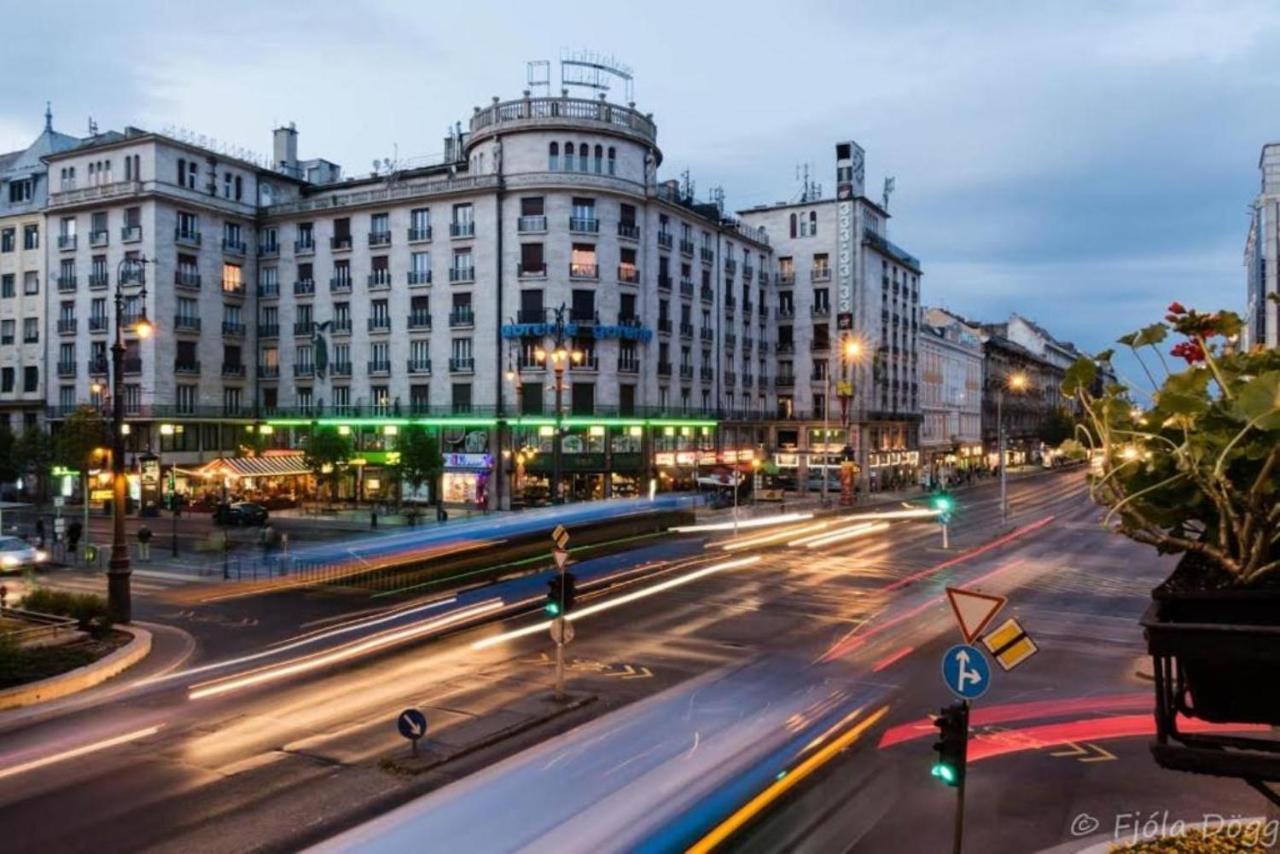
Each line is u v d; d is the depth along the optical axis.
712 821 9.91
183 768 11.79
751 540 39.25
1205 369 3.38
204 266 55.34
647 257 54.84
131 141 52.81
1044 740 12.68
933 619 21.86
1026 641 7.96
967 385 101.62
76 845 9.52
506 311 51.53
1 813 10.36
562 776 11.36
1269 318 49.16
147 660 17.95
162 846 9.47
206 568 30.67
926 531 43.66
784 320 71.75
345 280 56.34
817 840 9.45
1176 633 2.81
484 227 51.91
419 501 54.22
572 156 51.91
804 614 22.64
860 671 16.72
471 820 9.98
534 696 14.98
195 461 54.34
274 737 13.05
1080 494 72.00
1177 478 3.30
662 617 22.30
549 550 31.59
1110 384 3.69
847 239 69.06
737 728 13.31
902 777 11.27
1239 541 3.16
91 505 53.62
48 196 56.28
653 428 55.41
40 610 20.33
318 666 17.44
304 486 56.56
